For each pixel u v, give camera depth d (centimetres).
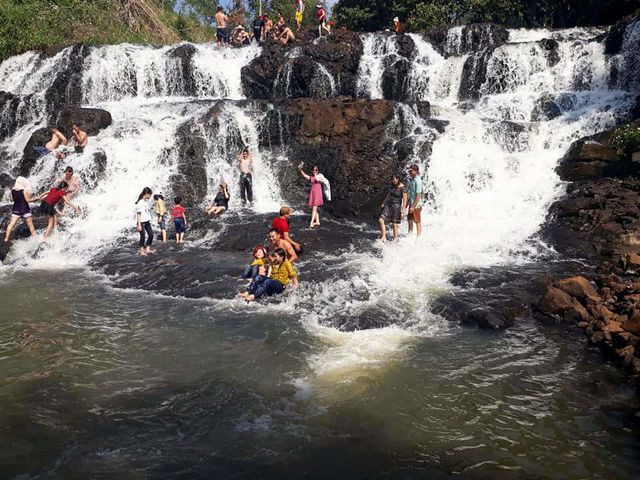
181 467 468
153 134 1747
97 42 2780
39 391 610
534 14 3155
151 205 1584
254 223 1408
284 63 2341
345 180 1645
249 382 629
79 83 2230
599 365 660
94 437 516
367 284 973
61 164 1630
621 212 1174
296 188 1702
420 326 806
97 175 1628
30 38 2536
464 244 1200
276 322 826
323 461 474
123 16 3222
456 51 2477
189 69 2361
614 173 1361
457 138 1669
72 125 1795
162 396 597
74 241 1344
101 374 655
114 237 1379
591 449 488
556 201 1323
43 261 1241
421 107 1789
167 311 891
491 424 532
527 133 1636
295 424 536
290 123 1797
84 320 852
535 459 474
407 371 654
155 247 1293
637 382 598
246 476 454
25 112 2100
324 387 613
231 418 549
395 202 1236
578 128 1597
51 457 483
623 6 2480
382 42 2486
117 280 1085
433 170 1580
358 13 3972
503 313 828
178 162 1697
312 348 727
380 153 1666
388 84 2331
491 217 1389
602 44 1933
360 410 561
